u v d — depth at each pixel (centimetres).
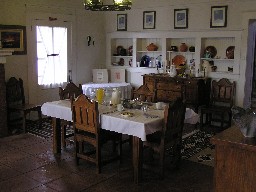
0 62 489
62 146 454
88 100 351
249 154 177
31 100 607
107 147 455
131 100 423
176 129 361
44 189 322
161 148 343
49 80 639
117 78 726
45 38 621
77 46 688
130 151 440
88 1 380
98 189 325
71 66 680
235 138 188
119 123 340
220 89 577
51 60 638
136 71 704
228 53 584
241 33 554
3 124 503
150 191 323
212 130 552
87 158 373
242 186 182
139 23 684
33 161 398
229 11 563
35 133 523
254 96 714
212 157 420
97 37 731
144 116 353
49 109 416
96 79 726
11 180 341
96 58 736
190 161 405
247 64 567
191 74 612
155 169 358
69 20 663
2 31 544
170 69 627
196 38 607
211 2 580
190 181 347
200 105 579
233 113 202
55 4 630
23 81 589
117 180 347
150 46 672
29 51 593
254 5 534
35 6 594
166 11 640
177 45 652
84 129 369
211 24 584
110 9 399
